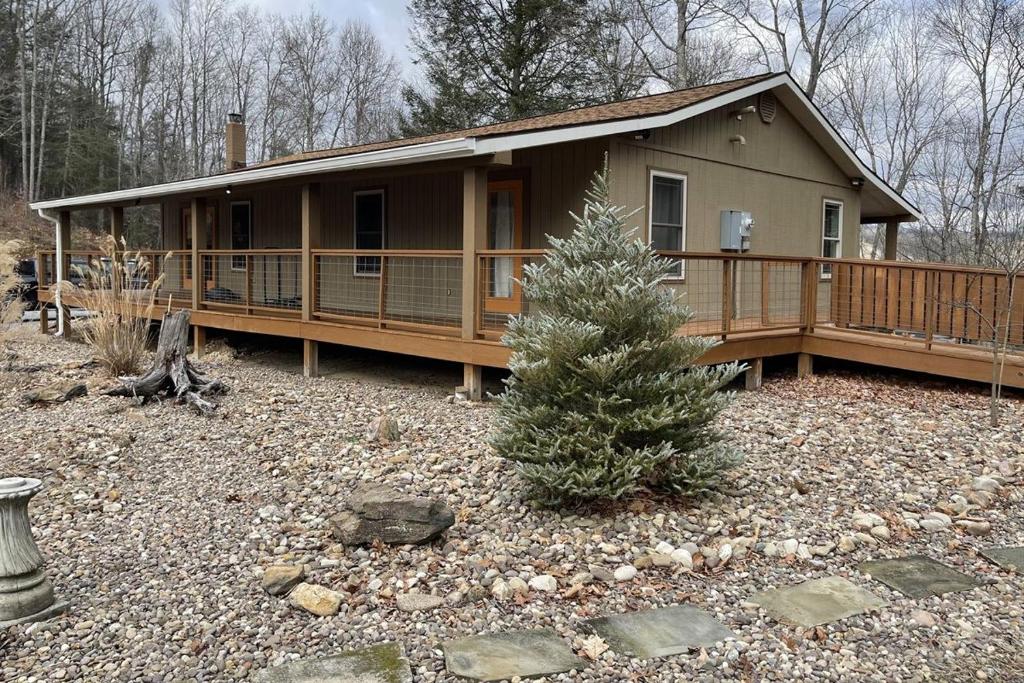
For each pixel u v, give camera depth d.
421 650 3.09
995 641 3.17
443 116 23.66
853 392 7.98
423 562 3.88
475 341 7.59
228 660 3.02
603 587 3.66
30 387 8.48
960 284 7.96
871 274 8.90
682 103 8.80
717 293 10.12
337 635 3.22
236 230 14.04
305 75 39.97
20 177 34.47
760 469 5.20
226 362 10.76
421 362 10.11
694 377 4.39
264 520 4.50
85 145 33.28
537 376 4.38
